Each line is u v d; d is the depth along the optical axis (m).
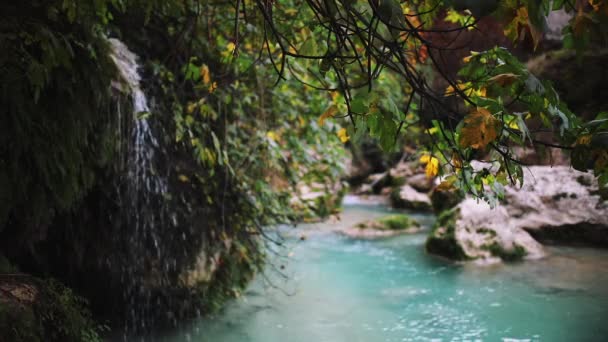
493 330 4.31
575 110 10.00
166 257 4.54
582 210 7.23
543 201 7.57
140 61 4.38
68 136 3.24
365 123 1.64
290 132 5.50
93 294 4.45
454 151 1.92
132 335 4.27
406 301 5.09
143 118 4.00
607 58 9.52
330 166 5.79
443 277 5.86
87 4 2.81
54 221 4.09
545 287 5.36
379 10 1.48
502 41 9.16
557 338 4.11
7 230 3.40
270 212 5.34
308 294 5.30
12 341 2.55
